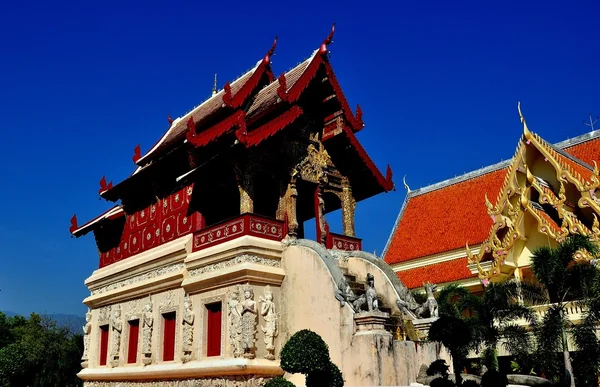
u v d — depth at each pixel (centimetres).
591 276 1911
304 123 2234
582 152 3222
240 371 1753
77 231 3011
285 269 1953
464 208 3688
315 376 1308
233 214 2423
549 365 1880
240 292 1866
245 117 2212
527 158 2812
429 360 1656
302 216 2636
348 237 2297
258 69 2342
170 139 2802
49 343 3925
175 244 2230
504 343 2098
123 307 2522
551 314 1939
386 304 1952
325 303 1762
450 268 3291
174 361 2080
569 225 2470
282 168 2141
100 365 2620
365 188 2431
